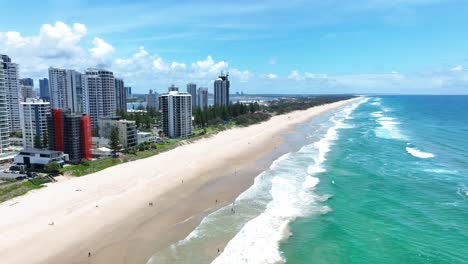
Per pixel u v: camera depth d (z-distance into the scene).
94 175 74.38
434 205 53.75
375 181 66.12
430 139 113.62
